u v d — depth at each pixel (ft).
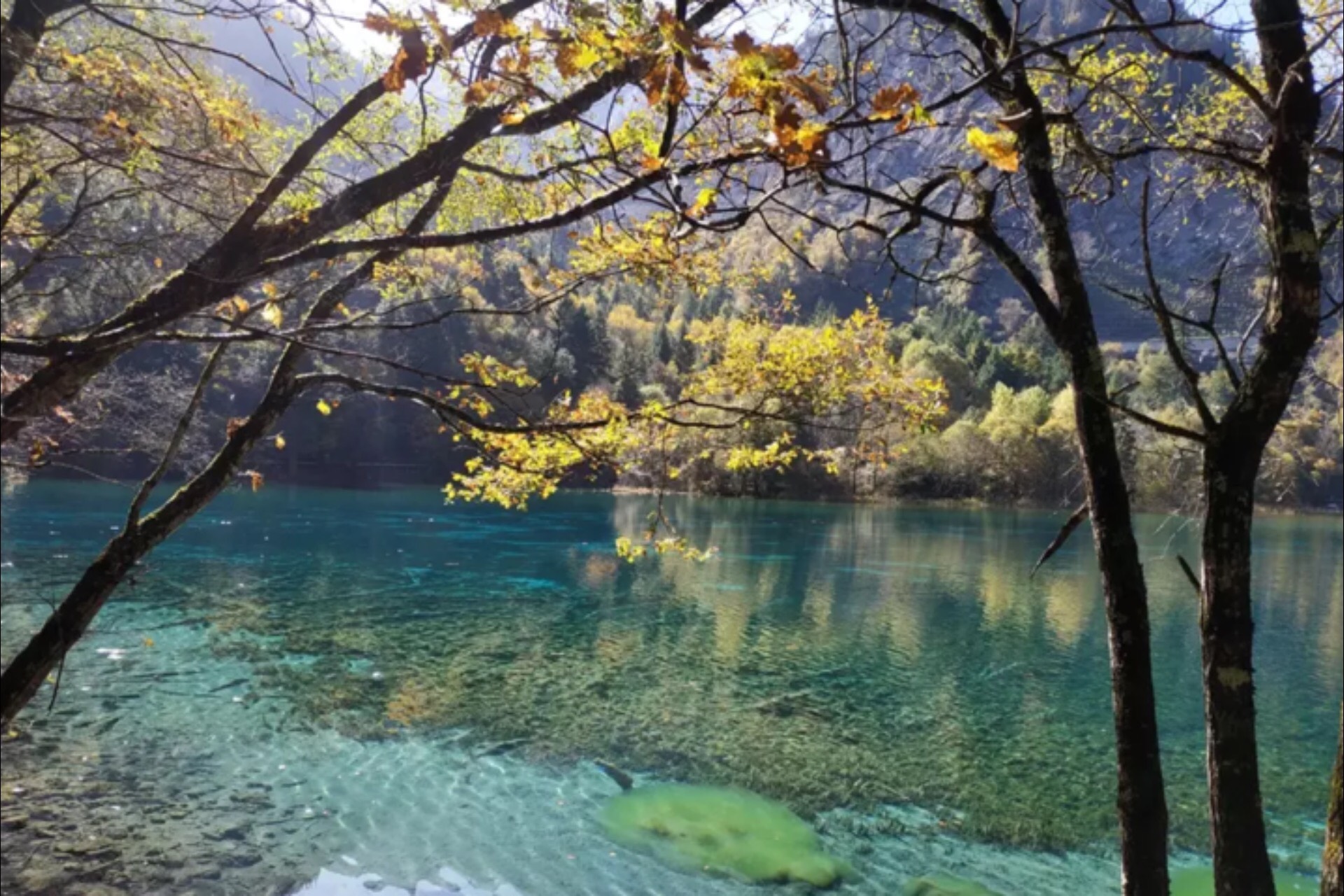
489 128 13.75
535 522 145.89
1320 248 10.53
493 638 63.52
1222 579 10.79
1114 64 14.71
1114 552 11.23
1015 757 43.32
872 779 39.96
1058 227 11.44
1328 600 95.91
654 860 31.58
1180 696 55.11
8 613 62.54
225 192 17.74
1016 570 106.73
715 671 57.31
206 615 66.28
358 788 36.37
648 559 106.11
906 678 57.31
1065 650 66.28
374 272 20.62
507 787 37.29
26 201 22.88
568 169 12.87
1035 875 31.60
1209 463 10.98
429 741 42.29
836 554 118.93
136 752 38.60
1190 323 11.50
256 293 21.15
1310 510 199.11
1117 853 33.45
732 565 105.81
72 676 48.75
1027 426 217.97
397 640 61.57
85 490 159.84
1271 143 10.69
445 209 21.98
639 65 9.23
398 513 151.12
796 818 35.63
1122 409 11.19
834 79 9.31
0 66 13.75
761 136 9.66
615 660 58.90
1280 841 35.37
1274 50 10.66
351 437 226.99
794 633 69.46
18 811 32.07
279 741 40.98
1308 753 46.16
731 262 21.61
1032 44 10.80
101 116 14.65
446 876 29.78
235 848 30.71
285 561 94.27
